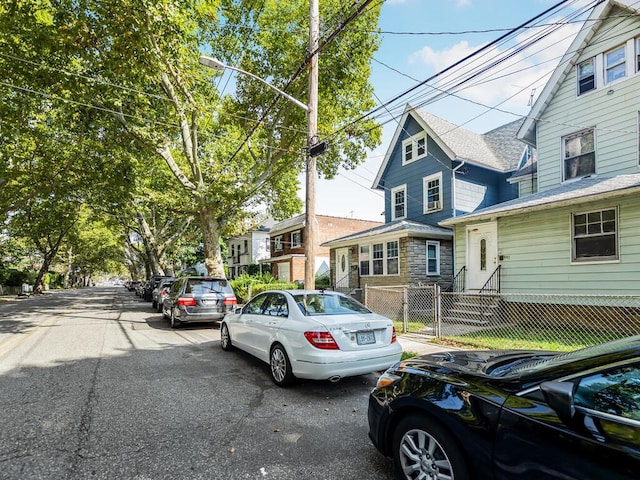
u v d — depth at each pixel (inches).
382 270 637.3
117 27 353.1
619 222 335.0
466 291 473.1
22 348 303.7
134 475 113.5
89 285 3774.6
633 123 403.9
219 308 412.8
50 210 907.4
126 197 674.2
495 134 779.4
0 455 125.6
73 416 160.1
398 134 725.9
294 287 675.4
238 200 584.7
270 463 121.1
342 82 561.3
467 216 449.1
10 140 565.0
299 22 542.6
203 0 389.4
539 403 81.3
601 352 82.8
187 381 212.7
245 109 633.6
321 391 197.0
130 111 497.4
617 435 67.5
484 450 86.1
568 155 465.4
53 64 405.4
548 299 382.6
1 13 359.9
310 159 338.0
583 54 450.0
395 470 111.9
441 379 105.1
